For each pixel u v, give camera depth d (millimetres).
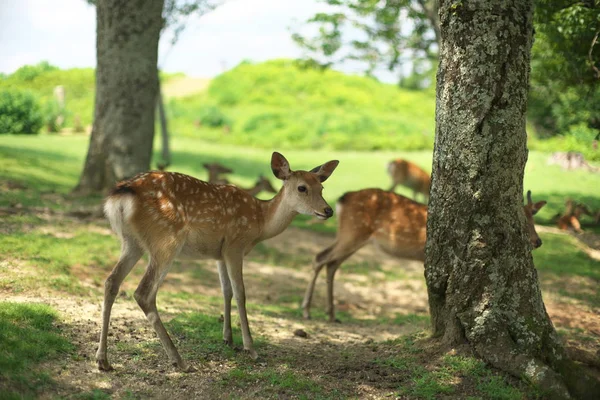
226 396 4484
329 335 6844
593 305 8023
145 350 5191
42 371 4395
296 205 5797
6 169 14211
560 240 12383
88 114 28469
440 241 5398
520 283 5195
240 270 5523
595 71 8414
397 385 4824
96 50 13070
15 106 23781
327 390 4691
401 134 30812
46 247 8242
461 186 5234
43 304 5883
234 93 38000
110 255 8609
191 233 5215
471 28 5098
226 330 5684
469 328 5188
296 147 28641
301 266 11008
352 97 37781
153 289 4875
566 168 20594
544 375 4691
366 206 8023
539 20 8086
